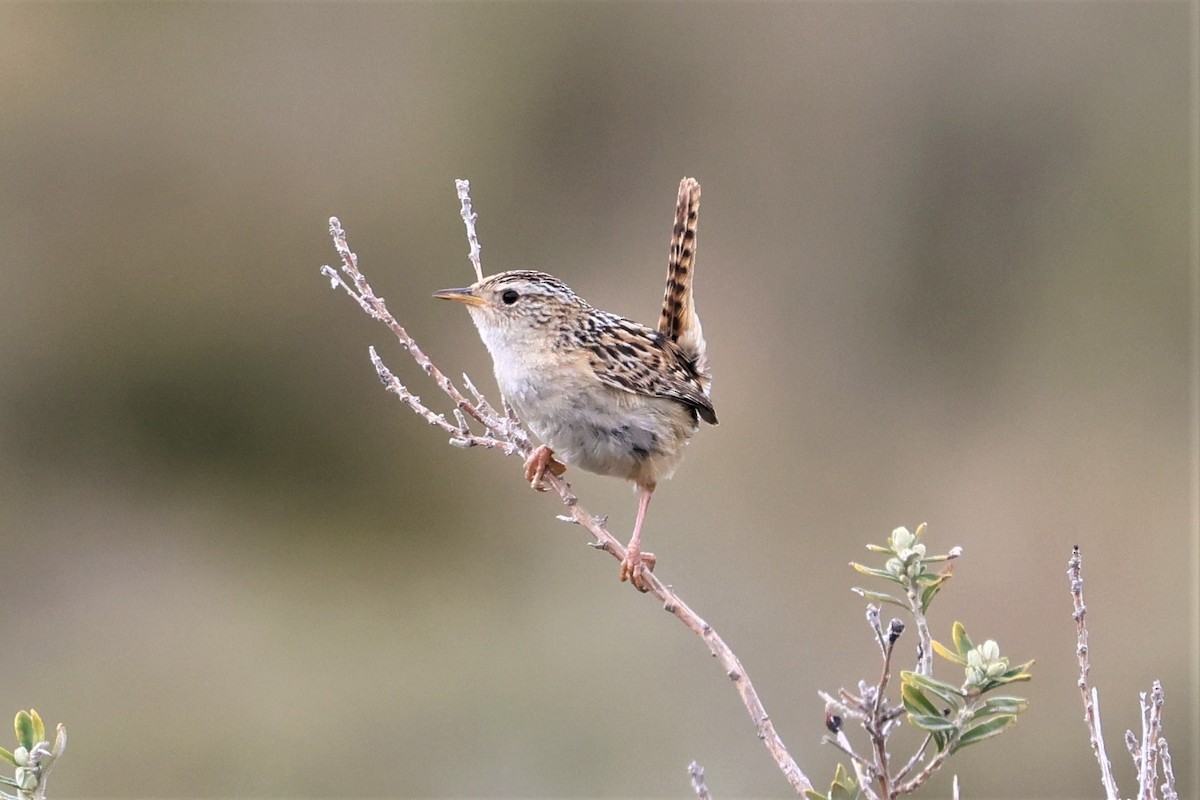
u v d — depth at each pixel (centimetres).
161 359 1561
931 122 1661
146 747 1199
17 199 1579
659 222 1656
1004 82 1655
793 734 1126
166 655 1323
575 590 1305
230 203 1598
